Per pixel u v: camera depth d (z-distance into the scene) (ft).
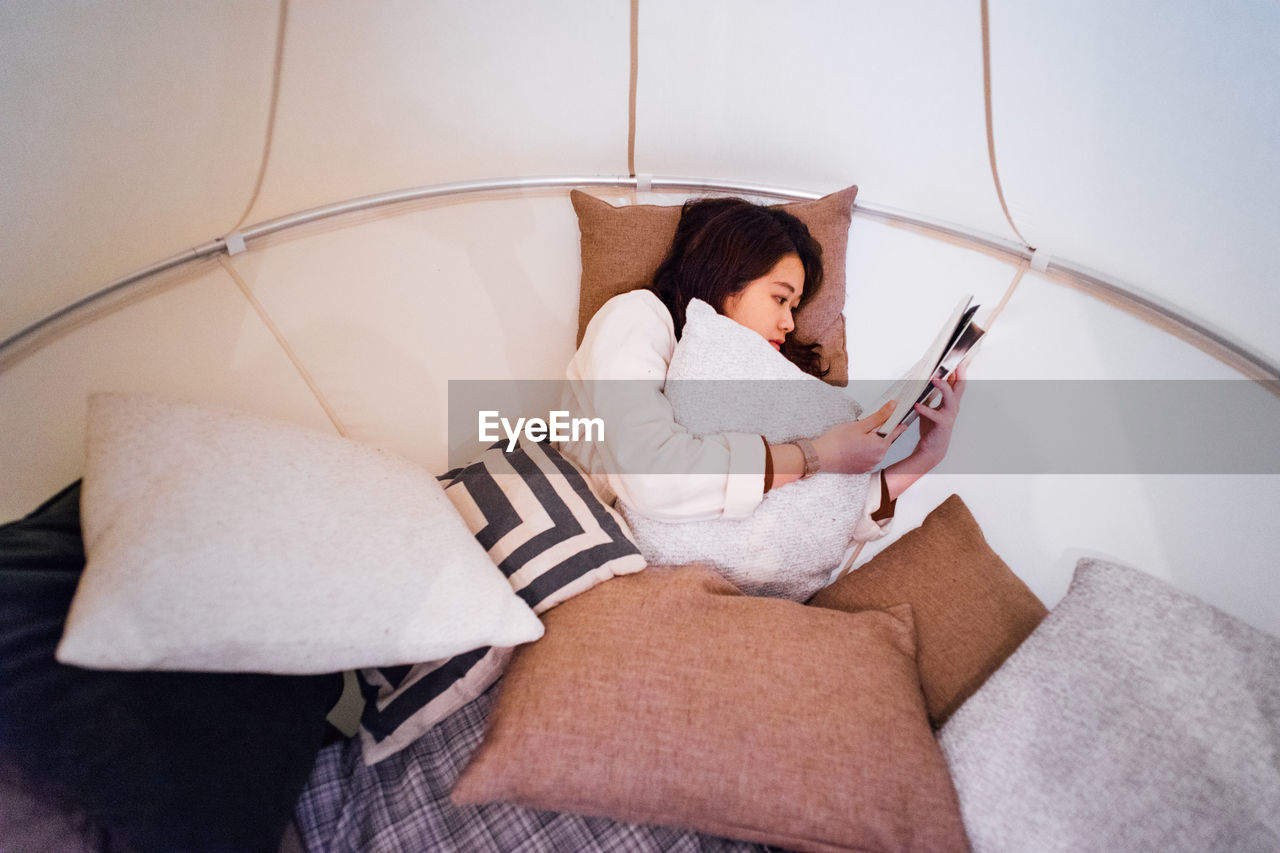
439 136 4.16
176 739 2.41
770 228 3.68
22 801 2.20
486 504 3.33
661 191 4.57
